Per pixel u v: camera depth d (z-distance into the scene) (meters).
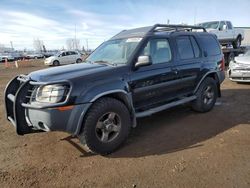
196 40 6.10
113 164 3.86
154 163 3.83
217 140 4.58
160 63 5.07
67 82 3.80
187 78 5.66
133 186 3.28
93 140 4.02
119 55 4.95
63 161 4.00
